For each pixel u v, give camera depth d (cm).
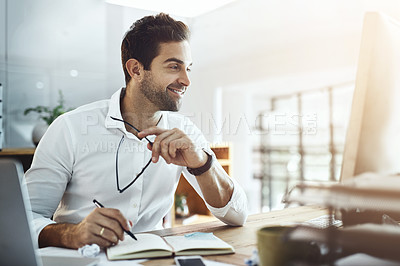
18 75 355
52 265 62
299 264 52
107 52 387
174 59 119
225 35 482
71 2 344
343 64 489
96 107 125
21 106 351
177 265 63
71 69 381
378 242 52
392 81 69
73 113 121
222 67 667
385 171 69
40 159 113
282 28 458
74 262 63
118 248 72
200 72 704
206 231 93
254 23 435
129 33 121
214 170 101
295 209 122
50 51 371
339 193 51
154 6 131
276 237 54
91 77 392
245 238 85
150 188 123
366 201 49
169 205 129
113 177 119
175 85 121
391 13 363
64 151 115
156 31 117
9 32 351
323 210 119
